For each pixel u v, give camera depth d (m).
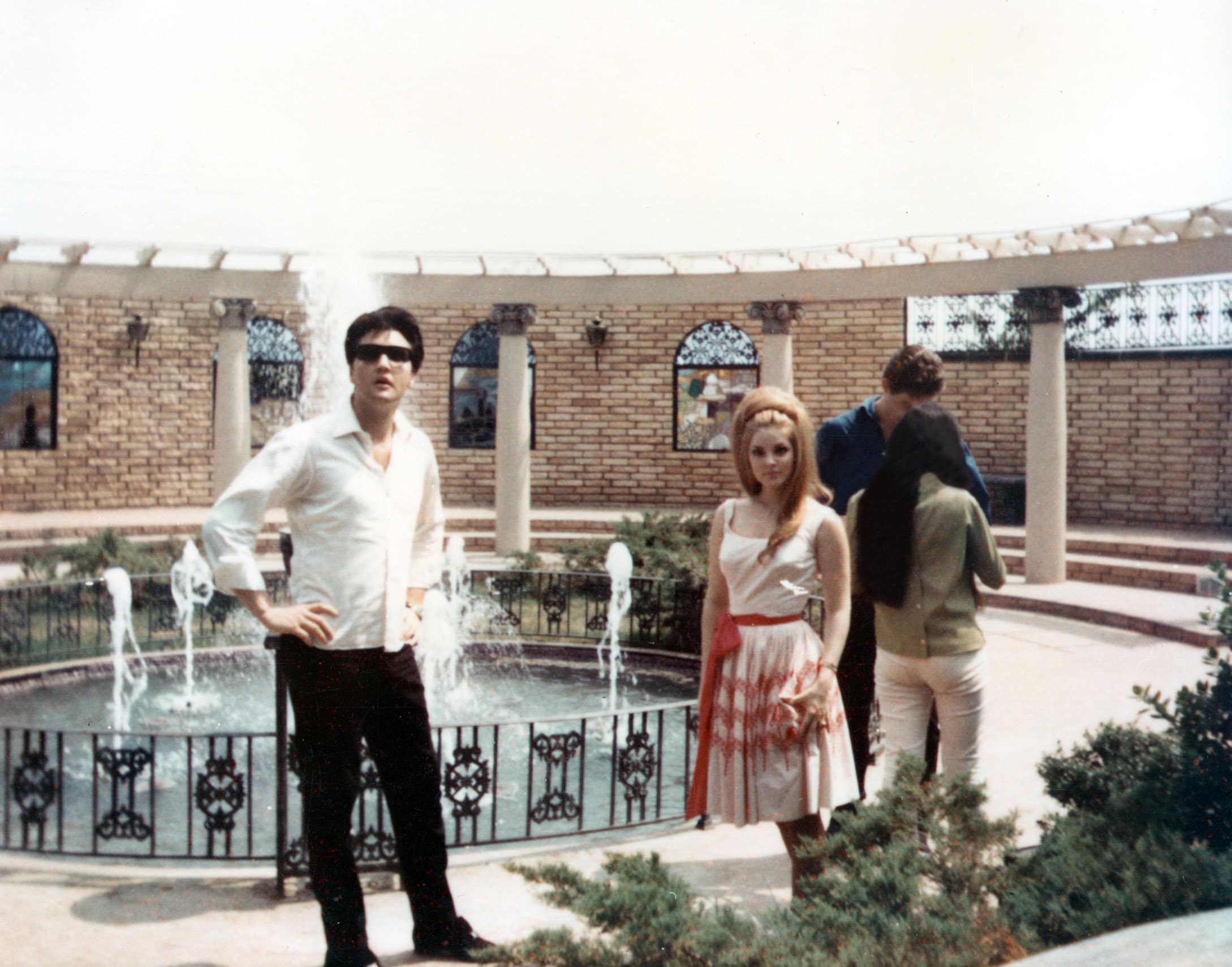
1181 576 11.81
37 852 4.71
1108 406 15.87
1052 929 2.70
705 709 3.54
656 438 18.64
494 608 11.30
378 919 3.84
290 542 4.66
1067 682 7.98
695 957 2.46
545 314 18.67
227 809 5.79
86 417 17.33
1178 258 10.88
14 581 11.01
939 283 12.53
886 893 2.64
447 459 18.70
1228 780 3.36
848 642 4.21
